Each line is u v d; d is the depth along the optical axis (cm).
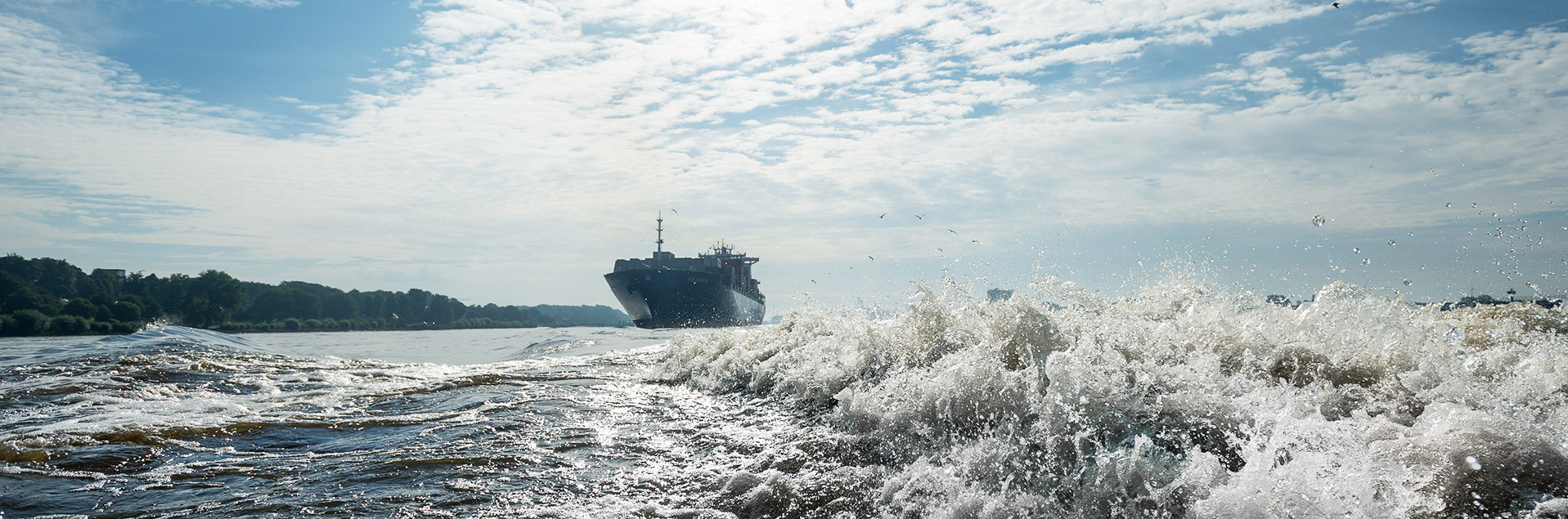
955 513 239
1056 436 278
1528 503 183
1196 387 311
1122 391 299
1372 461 212
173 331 1189
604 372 754
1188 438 261
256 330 5925
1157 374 326
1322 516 190
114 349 949
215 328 5731
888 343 504
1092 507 225
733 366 638
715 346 770
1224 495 204
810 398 474
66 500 307
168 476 344
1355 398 301
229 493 312
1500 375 302
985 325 450
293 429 454
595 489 304
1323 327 394
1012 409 317
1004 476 260
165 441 421
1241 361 370
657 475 322
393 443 407
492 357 1365
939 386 356
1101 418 281
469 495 299
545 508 280
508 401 550
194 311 5656
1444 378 302
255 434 441
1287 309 446
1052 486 244
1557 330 409
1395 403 290
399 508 283
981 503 241
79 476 345
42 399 591
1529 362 308
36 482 336
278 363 873
